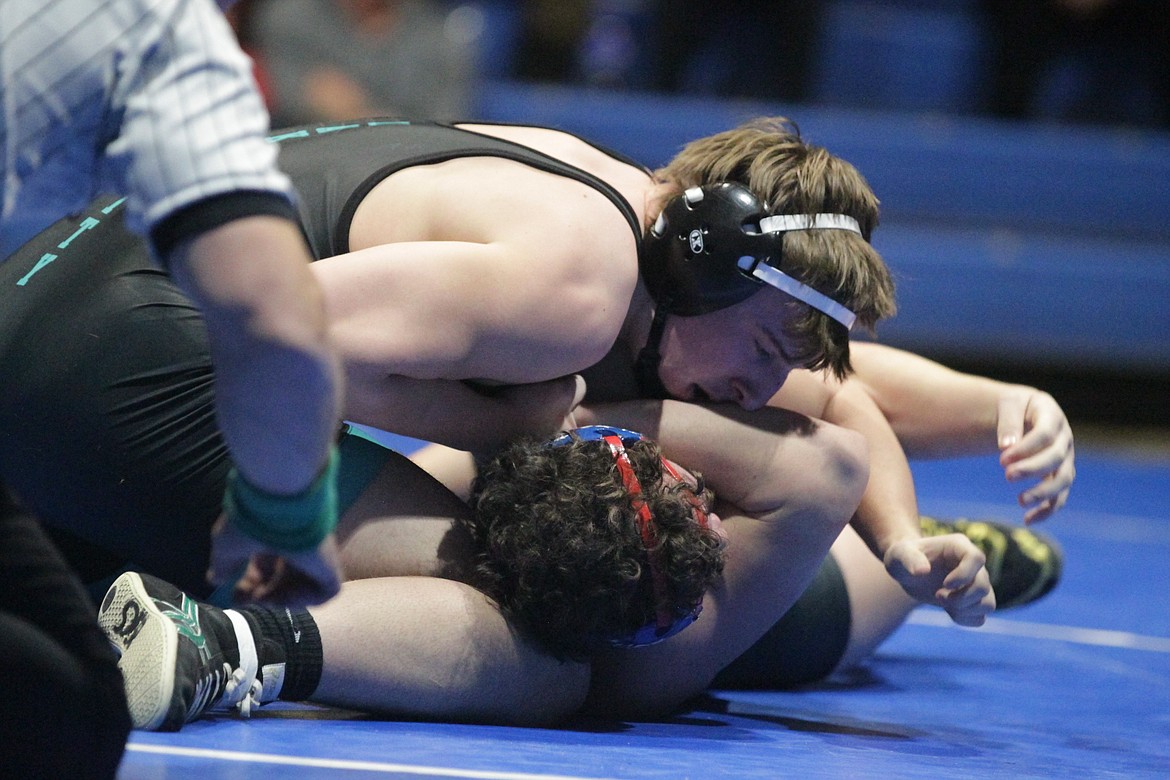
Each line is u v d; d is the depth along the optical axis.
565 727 3.98
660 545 3.56
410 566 3.84
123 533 3.87
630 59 17.30
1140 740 4.30
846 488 4.21
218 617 3.55
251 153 2.28
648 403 4.20
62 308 3.77
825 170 4.06
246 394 2.27
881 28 18.02
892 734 4.19
